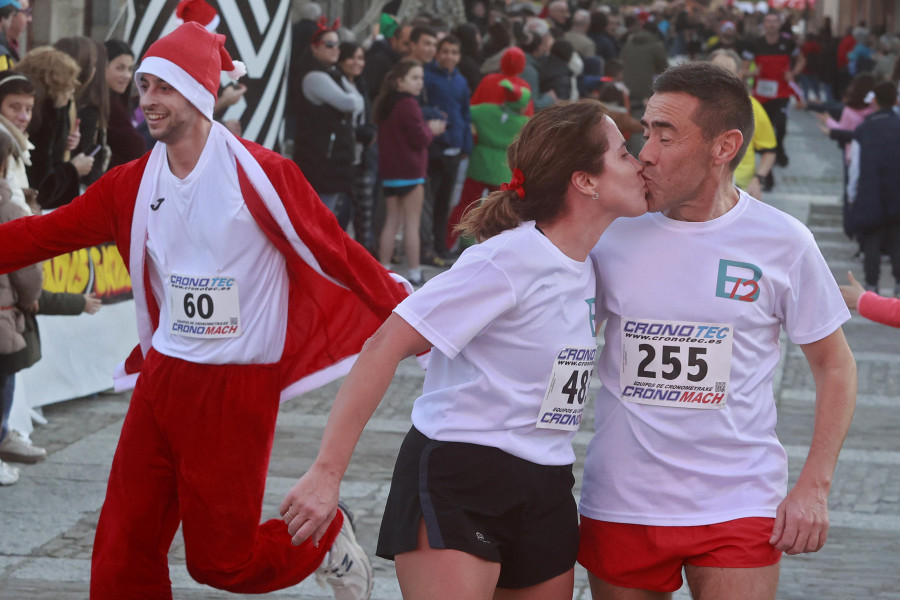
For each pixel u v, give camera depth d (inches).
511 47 948.6
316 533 191.3
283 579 281.6
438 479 199.0
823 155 1540.4
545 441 205.3
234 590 277.9
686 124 200.4
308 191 269.4
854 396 213.3
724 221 208.1
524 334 199.0
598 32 1342.3
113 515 267.4
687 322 207.8
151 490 267.3
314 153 768.3
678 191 203.5
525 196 202.4
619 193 201.2
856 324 783.7
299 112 771.4
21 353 405.7
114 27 617.6
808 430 525.3
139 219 269.7
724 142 201.9
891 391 605.3
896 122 824.9
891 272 914.1
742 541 205.8
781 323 217.2
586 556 217.2
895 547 382.3
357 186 834.2
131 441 268.2
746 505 208.5
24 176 411.5
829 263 986.1
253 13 619.2
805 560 369.1
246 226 264.2
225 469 265.7
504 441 199.8
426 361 254.4
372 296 276.5
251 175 261.9
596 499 214.4
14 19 570.3
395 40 887.7
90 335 539.8
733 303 207.2
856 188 841.5
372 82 863.7
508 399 199.6
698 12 2450.8
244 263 265.1
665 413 208.7
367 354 195.8
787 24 1369.3
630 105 1066.7
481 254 197.5
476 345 200.1
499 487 199.0
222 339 264.5
